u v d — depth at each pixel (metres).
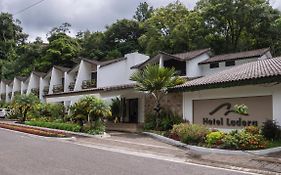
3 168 10.59
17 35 89.25
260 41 46.84
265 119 17.33
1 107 54.25
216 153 14.54
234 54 34.78
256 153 13.88
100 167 10.94
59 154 13.84
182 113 22.69
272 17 45.72
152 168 11.00
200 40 47.00
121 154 14.43
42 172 9.99
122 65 38.91
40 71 61.97
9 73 72.06
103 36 64.12
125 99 29.50
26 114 36.06
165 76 22.36
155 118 24.22
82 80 42.09
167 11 54.56
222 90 19.77
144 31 61.59
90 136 21.70
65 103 39.06
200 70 34.50
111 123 27.75
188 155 14.28
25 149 15.27
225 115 19.61
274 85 16.91
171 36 50.16
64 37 64.69
